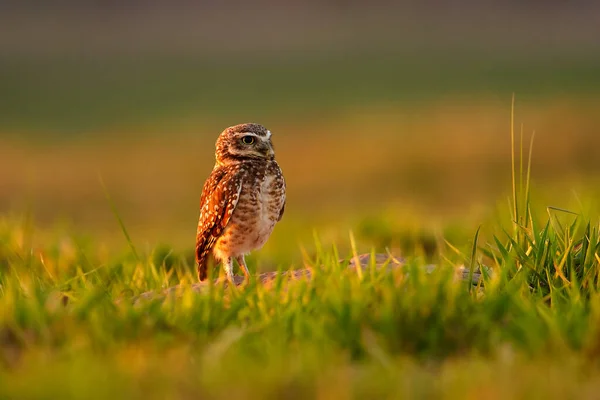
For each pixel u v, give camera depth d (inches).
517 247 269.9
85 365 193.9
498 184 948.6
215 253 326.6
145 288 296.8
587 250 267.1
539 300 237.5
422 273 238.8
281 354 201.2
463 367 195.9
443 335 214.8
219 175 321.4
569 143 1103.6
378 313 222.4
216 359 199.6
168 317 227.6
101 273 345.1
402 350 213.6
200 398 181.0
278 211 327.6
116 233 633.6
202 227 324.2
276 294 240.8
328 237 460.1
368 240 443.8
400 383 184.7
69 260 369.4
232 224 317.4
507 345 207.5
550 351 203.6
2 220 437.4
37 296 238.2
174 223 816.9
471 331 216.8
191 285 276.8
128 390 182.9
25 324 225.9
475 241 263.6
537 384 181.5
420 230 430.9
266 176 320.8
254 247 326.0
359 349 213.0
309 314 227.9
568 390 179.9
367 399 180.1
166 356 206.7
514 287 241.3
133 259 371.2
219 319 228.1
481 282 263.7
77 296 260.7
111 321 221.6
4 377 193.0
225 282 305.0
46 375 190.1
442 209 693.3
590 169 990.4
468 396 177.0
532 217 286.0
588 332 206.8
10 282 264.1
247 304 238.5
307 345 207.5
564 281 254.4
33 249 380.8
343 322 216.8
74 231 450.6
